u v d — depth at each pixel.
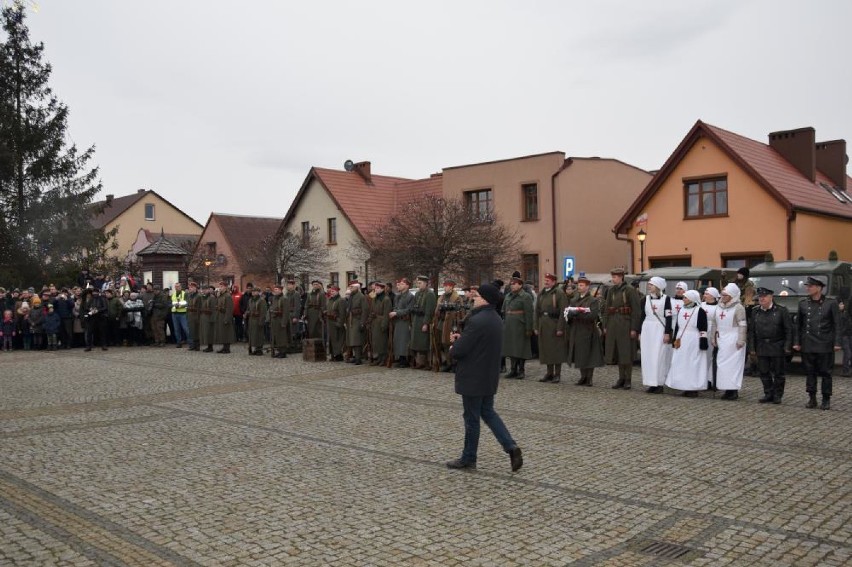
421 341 17.06
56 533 6.24
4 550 5.86
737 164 26.94
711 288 13.41
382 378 15.75
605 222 35.41
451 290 16.92
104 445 9.54
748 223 26.97
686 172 28.48
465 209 32.31
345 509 6.82
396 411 11.77
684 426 10.45
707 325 13.13
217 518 6.59
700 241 28.11
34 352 23.20
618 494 7.21
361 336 18.38
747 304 14.64
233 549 5.84
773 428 10.25
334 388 14.35
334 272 43.19
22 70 40.91
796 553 5.65
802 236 26.45
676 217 28.75
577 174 34.59
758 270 17.64
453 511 6.74
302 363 18.89
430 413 11.58
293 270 41.69
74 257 41.88
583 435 9.88
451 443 9.51
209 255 48.66
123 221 71.00
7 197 39.94
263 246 42.75
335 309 19.08
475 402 8.14
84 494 7.35
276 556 5.69
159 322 24.73
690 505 6.84
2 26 40.91
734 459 8.50
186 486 7.60
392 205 43.97
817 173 33.31
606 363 14.79
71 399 13.32
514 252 32.72
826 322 11.66
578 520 6.46
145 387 14.77
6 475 8.09
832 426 10.38
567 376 16.17
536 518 6.53
